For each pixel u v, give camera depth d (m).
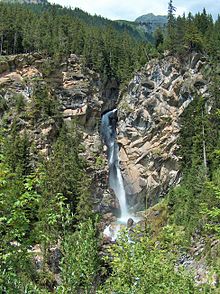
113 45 94.88
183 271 14.15
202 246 39.81
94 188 74.75
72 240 10.38
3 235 10.70
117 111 88.25
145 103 80.88
